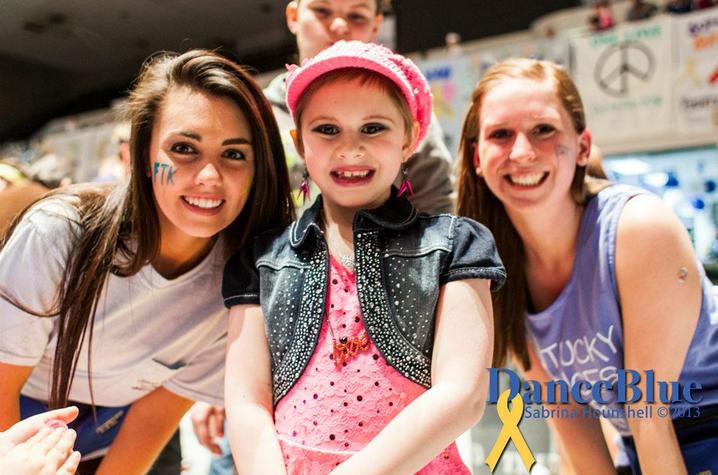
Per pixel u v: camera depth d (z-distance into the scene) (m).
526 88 1.44
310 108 1.17
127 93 1.47
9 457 1.11
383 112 1.14
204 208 1.28
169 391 1.59
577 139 1.48
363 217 1.17
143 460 1.57
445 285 1.11
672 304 1.36
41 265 1.33
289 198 1.41
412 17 4.84
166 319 1.44
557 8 4.83
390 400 1.07
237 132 1.29
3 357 1.33
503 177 1.45
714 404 1.47
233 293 1.22
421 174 1.86
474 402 1.05
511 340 1.63
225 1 2.48
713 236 3.90
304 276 1.16
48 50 2.95
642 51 4.14
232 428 1.12
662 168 4.16
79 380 1.48
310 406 1.09
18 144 4.61
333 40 1.91
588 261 1.45
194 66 1.30
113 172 3.65
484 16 4.89
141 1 2.42
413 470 1.01
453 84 4.41
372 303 1.11
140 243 1.35
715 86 3.96
